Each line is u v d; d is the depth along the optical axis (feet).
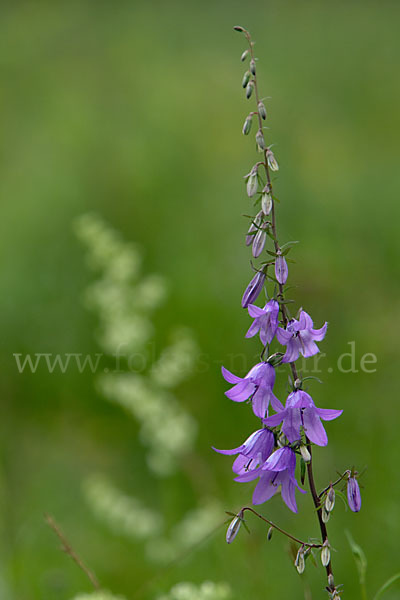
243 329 26.48
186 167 36.81
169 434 22.18
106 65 53.26
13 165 39.40
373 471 20.86
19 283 29.14
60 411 26.84
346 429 22.77
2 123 45.98
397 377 24.02
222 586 14.51
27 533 21.44
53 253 30.37
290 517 20.44
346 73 51.98
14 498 23.39
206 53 54.70
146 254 30.71
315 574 18.15
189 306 27.32
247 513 20.58
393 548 18.08
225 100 43.93
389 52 54.70
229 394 9.75
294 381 9.40
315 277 27.53
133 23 62.59
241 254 30.30
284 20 62.90
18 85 51.42
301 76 51.70
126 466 25.17
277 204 32.89
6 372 27.30
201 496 22.33
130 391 22.45
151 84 47.37
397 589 17.39
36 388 27.09
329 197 35.65
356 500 9.33
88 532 22.27
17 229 32.32
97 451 25.67
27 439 25.91
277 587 18.11
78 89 49.11
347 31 59.88
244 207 32.86
